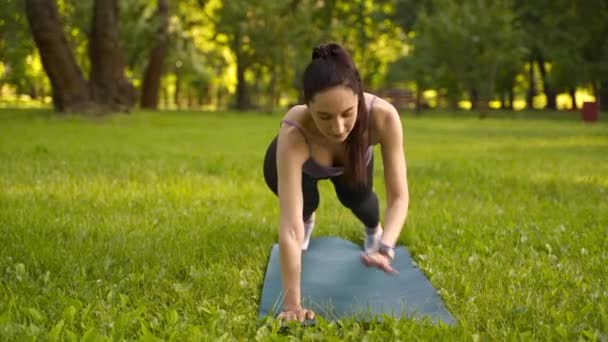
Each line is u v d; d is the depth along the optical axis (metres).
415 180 7.63
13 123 16.67
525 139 15.58
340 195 3.75
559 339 2.69
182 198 5.96
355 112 2.73
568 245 4.29
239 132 16.33
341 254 4.07
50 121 17.70
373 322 2.87
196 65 36.03
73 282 3.35
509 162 9.88
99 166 8.15
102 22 19.69
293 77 37.81
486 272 3.66
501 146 13.29
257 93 39.66
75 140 12.20
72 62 18.80
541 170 8.82
